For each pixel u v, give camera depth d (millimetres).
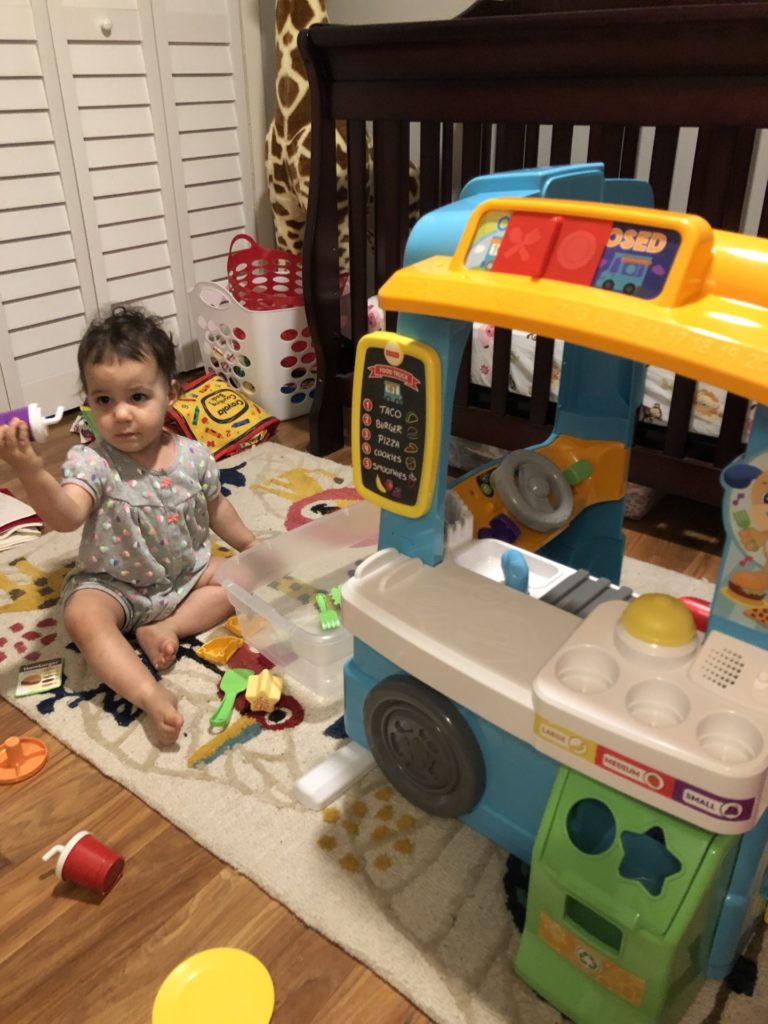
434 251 904
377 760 1004
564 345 1240
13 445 1050
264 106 2561
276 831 964
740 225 1351
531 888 769
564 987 769
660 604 777
